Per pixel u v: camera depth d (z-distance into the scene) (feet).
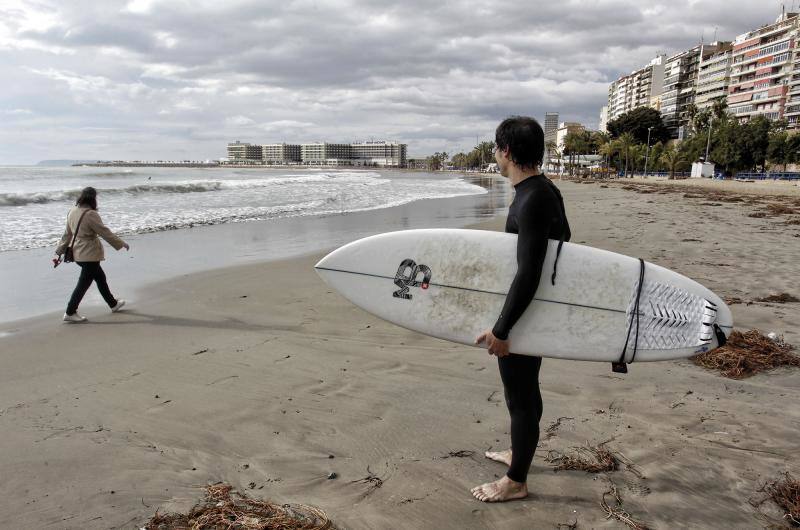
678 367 12.85
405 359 13.50
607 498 7.44
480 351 14.17
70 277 24.17
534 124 6.51
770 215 54.03
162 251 31.89
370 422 9.96
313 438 9.37
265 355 13.84
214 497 7.54
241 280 23.88
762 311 17.34
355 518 7.06
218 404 10.83
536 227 6.23
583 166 342.64
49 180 123.34
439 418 10.09
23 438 9.34
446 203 78.89
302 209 63.57
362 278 8.16
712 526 6.84
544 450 8.79
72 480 7.99
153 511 7.24
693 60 399.85
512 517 7.04
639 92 491.72
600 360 6.97
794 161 206.18
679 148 265.95
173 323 17.08
